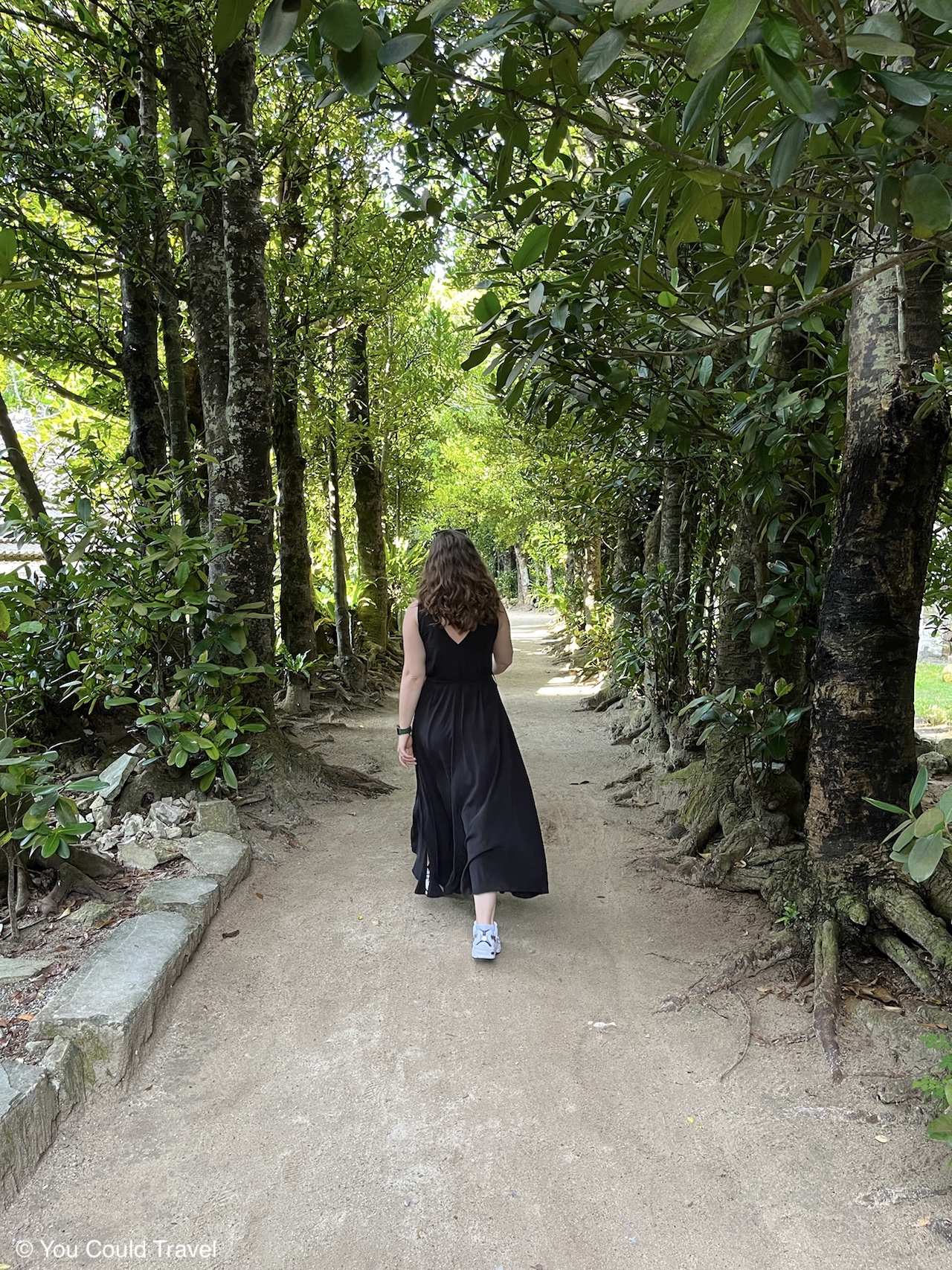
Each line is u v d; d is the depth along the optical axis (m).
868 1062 2.68
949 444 3.31
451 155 3.96
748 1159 2.26
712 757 5.12
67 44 5.99
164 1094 2.55
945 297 4.20
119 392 8.03
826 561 4.39
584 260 3.06
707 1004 3.08
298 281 8.23
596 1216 2.07
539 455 11.52
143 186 5.17
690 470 5.83
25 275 5.48
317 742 7.88
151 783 4.75
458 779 3.56
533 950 3.53
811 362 4.13
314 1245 1.98
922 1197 2.10
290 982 3.23
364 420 12.12
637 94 3.02
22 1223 2.04
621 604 7.87
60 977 2.93
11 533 4.42
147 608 4.23
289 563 9.53
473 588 3.53
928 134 1.63
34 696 5.05
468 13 4.32
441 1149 2.31
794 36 1.14
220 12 1.12
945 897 3.16
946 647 10.48
